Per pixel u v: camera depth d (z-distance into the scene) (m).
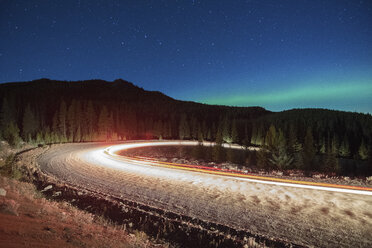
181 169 23.06
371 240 7.75
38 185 13.66
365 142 91.56
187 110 160.50
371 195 12.73
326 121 117.12
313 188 14.48
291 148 43.97
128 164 26.94
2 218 4.20
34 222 4.59
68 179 17.50
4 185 7.45
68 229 4.79
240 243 6.98
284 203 11.81
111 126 88.25
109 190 14.52
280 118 139.25
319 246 7.29
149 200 12.45
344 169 56.59
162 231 7.66
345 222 9.25
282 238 7.82
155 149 65.75
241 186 15.54
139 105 156.88
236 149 73.75
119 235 5.77
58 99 110.25
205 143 89.38
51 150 37.81
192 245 6.62
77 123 73.00
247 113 184.75
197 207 11.30
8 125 44.38
